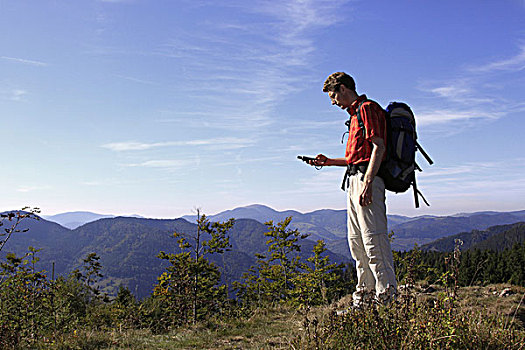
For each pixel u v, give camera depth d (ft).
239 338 18.11
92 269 31.04
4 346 17.72
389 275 13.71
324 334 11.59
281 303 36.47
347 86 14.37
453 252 12.29
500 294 22.99
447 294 12.18
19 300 22.17
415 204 14.10
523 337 10.73
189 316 33.68
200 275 37.73
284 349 13.16
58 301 23.52
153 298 35.94
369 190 13.48
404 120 13.73
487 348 10.12
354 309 12.12
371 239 13.82
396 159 13.52
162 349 17.10
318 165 16.55
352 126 14.39
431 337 10.14
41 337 19.39
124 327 24.44
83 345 18.33
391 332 10.55
